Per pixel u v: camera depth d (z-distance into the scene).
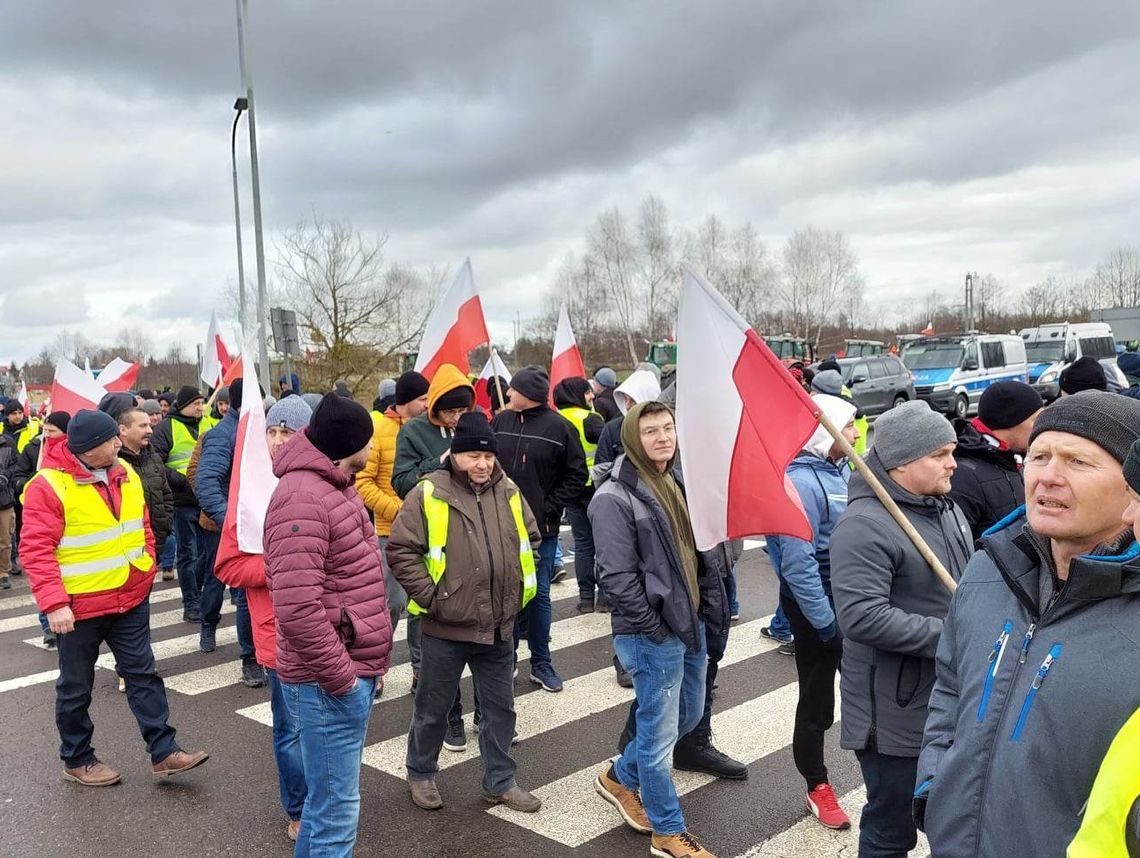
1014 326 72.00
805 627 3.83
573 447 5.82
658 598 3.39
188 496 7.34
